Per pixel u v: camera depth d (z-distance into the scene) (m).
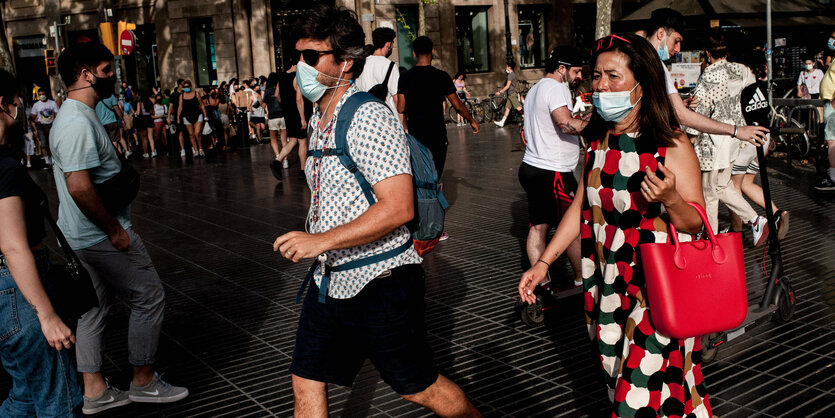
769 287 4.50
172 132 18.75
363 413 3.74
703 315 2.46
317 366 2.76
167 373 4.41
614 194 2.70
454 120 23.30
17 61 28.81
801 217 7.39
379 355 2.68
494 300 5.41
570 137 5.05
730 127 4.09
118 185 3.71
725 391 3.75
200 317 5.43
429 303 5.45
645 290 2.63
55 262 7.46
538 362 4.25
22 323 2.87
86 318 3.92
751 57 5.69
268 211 9.59
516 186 10.26
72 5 27.75
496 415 3.64
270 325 5.18
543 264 2.99
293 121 11.87
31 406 3.02
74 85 3.66
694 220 2.52
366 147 2.53
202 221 9.19
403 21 26.19
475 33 28.55
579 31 29.80
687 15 13.14
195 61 27.25
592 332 2.91
